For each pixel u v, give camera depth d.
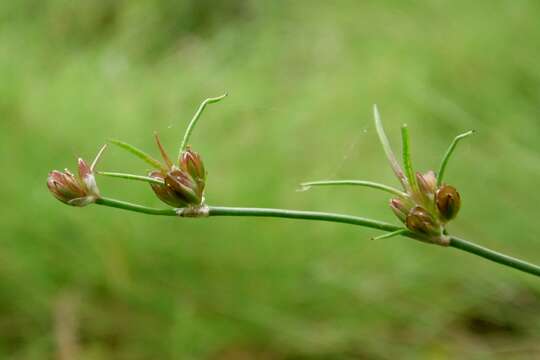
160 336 0.25
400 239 0.27
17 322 0.26
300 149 0.31
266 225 0.27
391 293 0.26
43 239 0.27
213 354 0.26
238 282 0.26
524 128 0.29
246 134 0.30
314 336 0.25
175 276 0.26
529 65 0.31
